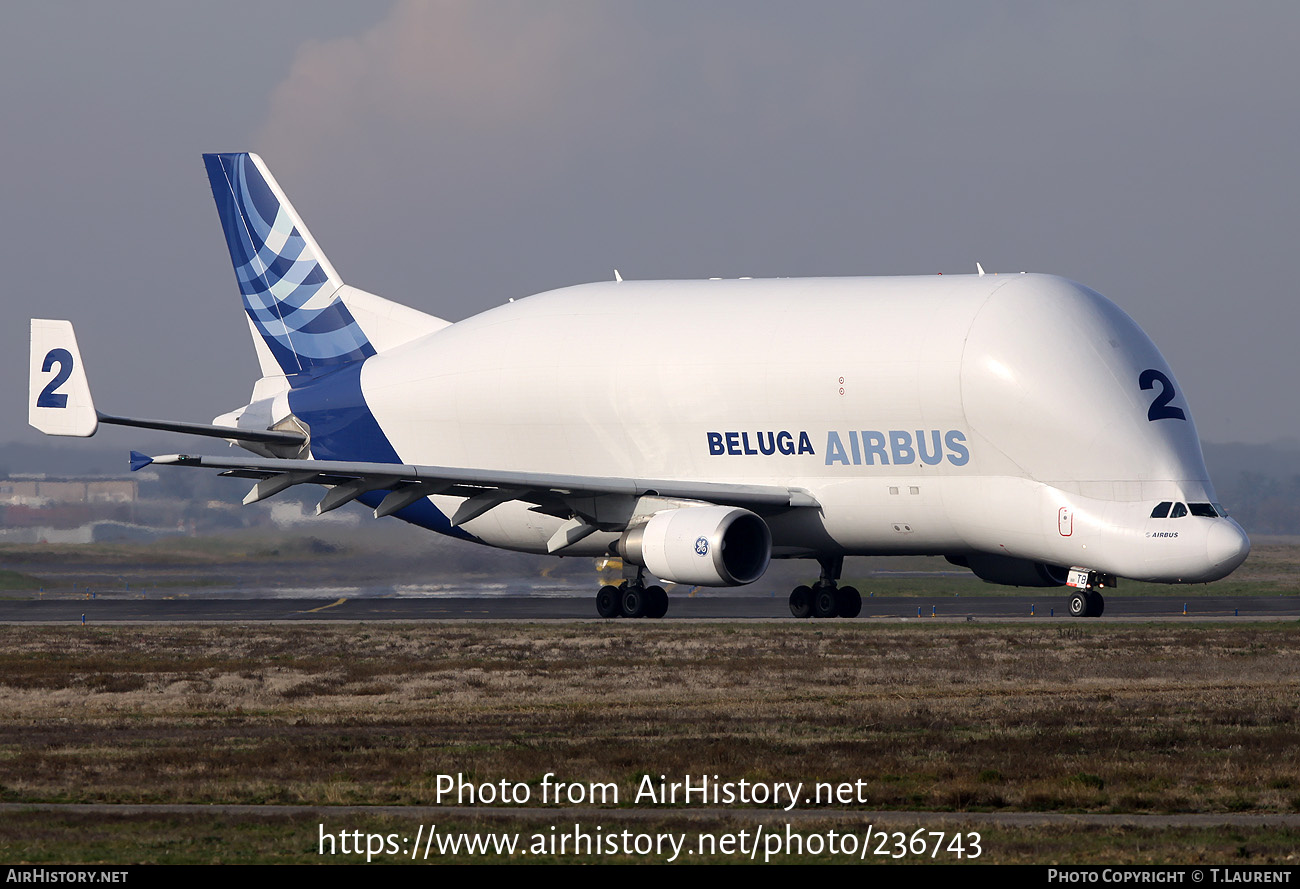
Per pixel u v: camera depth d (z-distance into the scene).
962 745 43.81
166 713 54.81
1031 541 87.19
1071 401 85.25
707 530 88.31
